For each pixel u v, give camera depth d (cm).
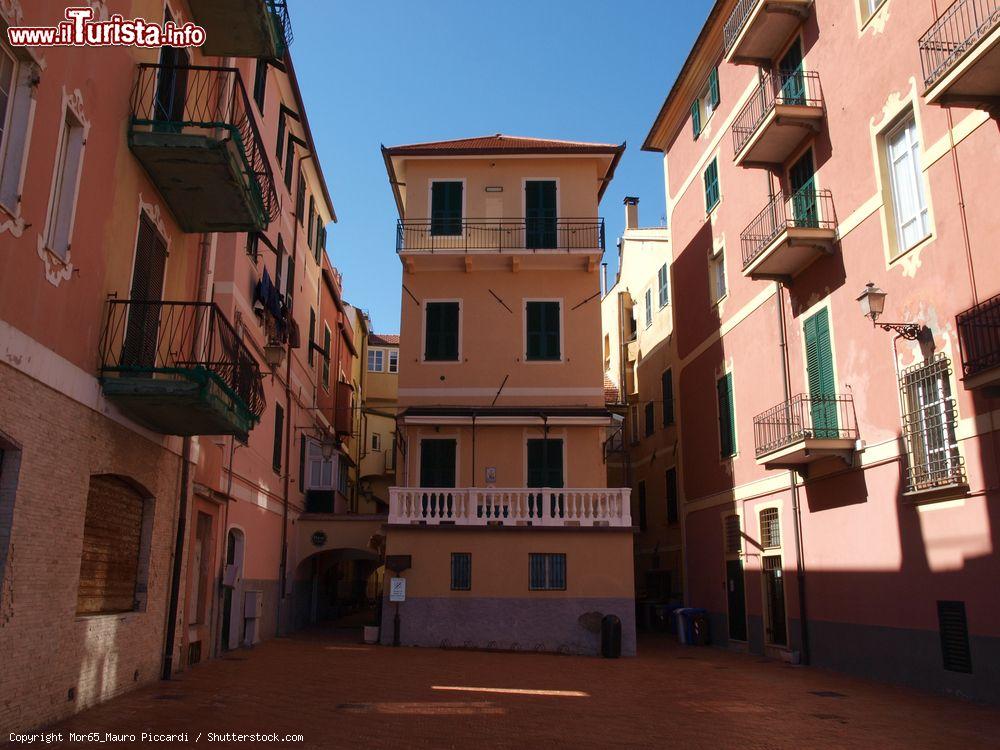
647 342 3111
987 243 1223
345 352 3469
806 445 1550
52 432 832
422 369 2342
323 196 2778
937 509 1317
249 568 1805
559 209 2439
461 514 1972
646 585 2964
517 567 1912
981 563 1213
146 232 1113
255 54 1330
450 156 2455
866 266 1549
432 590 1902
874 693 1302
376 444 4069
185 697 1039
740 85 2159
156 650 1156
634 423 3238
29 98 775
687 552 2480
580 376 2328
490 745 850
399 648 1825
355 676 1330
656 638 2422
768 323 1947
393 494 1969
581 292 2386
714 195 2345
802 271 1791
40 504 806
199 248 1334
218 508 1529
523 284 2394
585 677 1444
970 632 1231
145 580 1116
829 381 1664
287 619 2209
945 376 1317
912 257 1406
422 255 2369
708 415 2331
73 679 887
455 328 2367
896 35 1480
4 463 764
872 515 1494
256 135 1267
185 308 1261
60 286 851
